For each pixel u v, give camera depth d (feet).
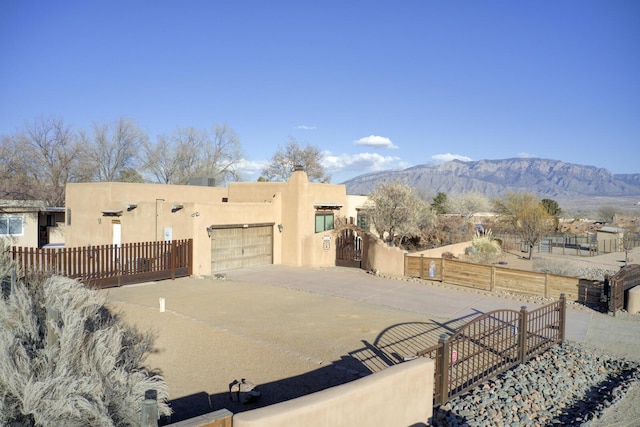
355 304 50.31
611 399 28.55
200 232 65.36
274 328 38.93
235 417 15.64
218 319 40.98
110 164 146.41
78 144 138.21
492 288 60.54
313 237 78.54
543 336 38.09
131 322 37.09
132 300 47.06
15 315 23.38
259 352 32.01
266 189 82.64
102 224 77.25
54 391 16.46
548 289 56.95
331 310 46.75
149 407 14.47
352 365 30.55
